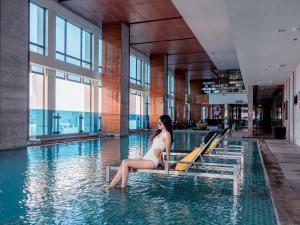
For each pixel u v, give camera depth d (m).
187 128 30.22
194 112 35.12
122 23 17.45
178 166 4.93
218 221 3.42
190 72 34.22
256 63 11.54
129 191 4.73
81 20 16.70
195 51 24.31
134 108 26.62
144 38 20.56
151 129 25.31
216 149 8.08
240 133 21.97
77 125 18.02
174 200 4.26
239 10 5.96
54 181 5.37
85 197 4.36
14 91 10.56
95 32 18.30
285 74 14.34
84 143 13.22
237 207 3.95
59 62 15.34
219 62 22.61
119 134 17.44
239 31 7.34
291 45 8.68
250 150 10.95
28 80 11.28
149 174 6.07
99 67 19.30
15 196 4.39
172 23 17.38
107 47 17.64
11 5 10.36
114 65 17.52
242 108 35.59
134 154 9.38
